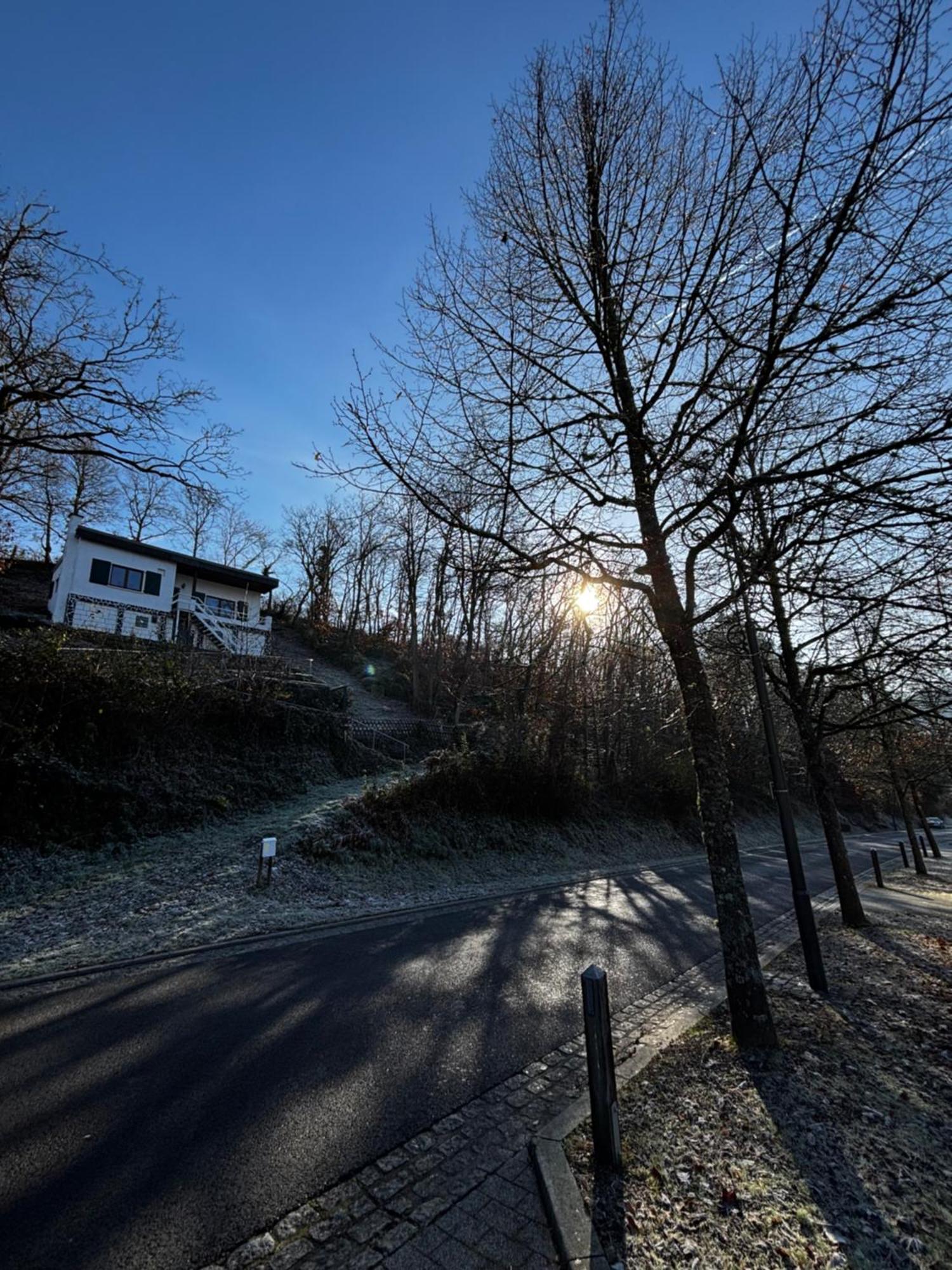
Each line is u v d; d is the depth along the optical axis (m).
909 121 3.17
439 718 27.55
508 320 5.09
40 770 10.59
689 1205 2.81
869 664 8.16
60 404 13.61
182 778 13.03
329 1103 3.79
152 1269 2.46
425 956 7.12
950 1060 4.50
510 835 16.09
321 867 11.00
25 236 12.11
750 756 21.91
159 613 27.75
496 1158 3.25
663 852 20.50
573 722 19.14
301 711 17.14
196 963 6.66
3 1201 2.84
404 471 4.86
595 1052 3.21
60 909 8.26
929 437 3.63
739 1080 4.08
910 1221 2.71
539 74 5.21
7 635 12.34
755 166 3.80
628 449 5.30
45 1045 4.57
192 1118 3.60
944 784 23.81
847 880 9.87
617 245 4.89
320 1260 2.52
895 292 3.63
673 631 5.37
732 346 4.14
